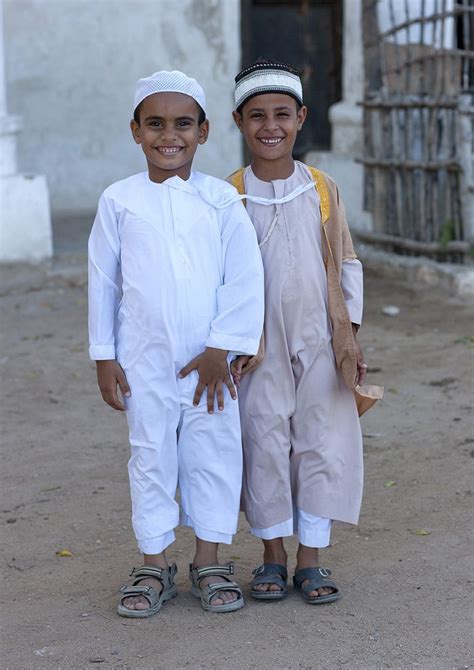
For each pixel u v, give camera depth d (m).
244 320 3.46
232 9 11.30
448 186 8.91
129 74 11.32
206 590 3.60
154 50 11.31
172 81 3.49
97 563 4.12
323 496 3.62
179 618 3.57
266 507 3.63
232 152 11.59
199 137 3.64
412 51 9.27
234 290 3.49
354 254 3.71
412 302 8.59
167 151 3.51
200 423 3.55
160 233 3.50
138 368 3.52
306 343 3.59
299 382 3.61
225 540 3.60
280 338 3.58
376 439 5.54
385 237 9.58
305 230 3.60
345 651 3.32
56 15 11.12
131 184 3.60
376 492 4.82
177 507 3.62
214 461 3.56
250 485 3.66
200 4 11.26
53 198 11.46
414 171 9.20
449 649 3.33
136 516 3.60
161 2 11.22
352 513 3.69
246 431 3.63
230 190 3.59
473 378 6.53
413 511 4.57
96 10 11.17
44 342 7.62
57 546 4.30
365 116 9.74
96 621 3.58
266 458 3.60
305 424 3.62
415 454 5.28
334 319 3.60
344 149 10.56
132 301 3.52
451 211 8.95
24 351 7.38
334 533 4.37
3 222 9.24
